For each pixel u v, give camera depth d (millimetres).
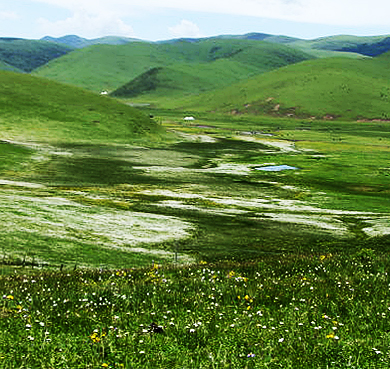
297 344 9336
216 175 131500
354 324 10758
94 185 101375
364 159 180875
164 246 50219
